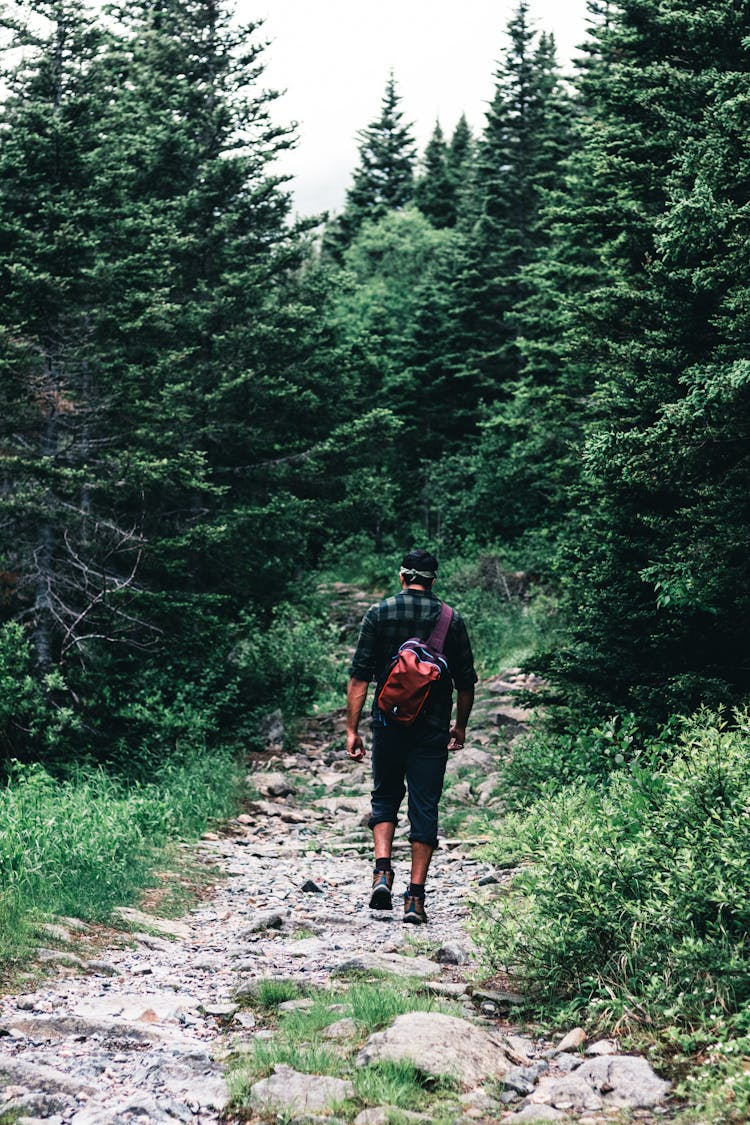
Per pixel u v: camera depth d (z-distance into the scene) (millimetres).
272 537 15992
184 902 7234
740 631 8289
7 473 12539
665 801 4770
